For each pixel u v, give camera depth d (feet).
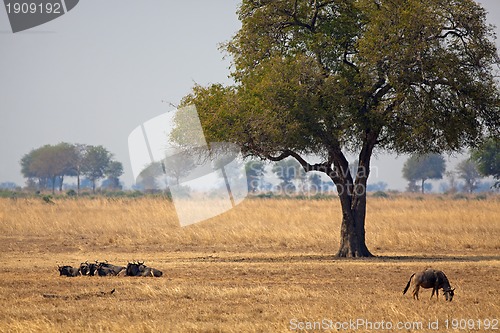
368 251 388.16
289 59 374.84
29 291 239.30
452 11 362.33
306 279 276.82
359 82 370.53
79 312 197.26
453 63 360.28
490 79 370.94
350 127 368.07
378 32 359.87
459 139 380.58
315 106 358.23
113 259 370.12
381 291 239.50
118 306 206.28
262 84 362.94
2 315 192.54
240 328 173.78
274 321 183.21
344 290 243.81
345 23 384.88
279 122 356.79
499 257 379.76
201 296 226.17
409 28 357.20
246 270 306.76
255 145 370.73
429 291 239.71
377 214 646.74
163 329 171.94
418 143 377.30
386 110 369.91
